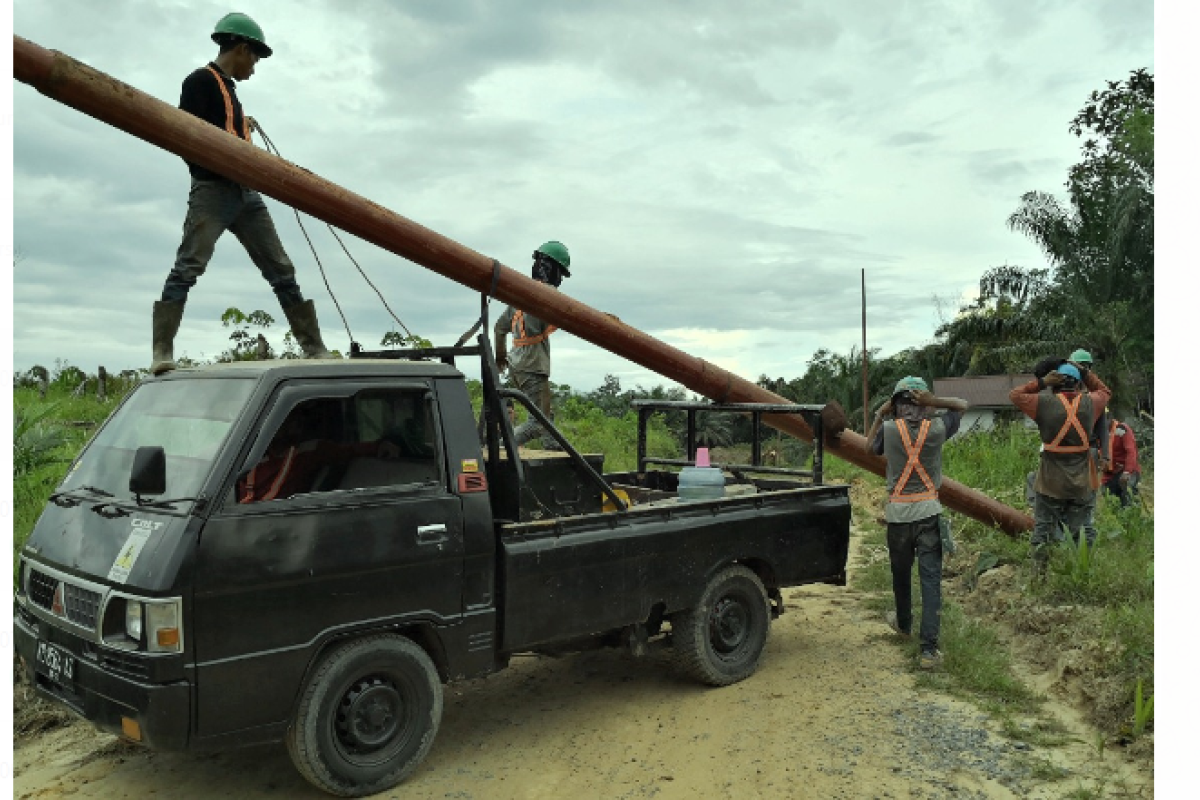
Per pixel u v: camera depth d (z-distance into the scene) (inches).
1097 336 986.7
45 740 208.4
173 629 147.9
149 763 190.9
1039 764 185.6
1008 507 330.6
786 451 1254.3
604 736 204.2
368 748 173.8
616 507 237.8
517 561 190.5
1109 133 1082.7
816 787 177.9
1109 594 252.8
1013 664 244.2
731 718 213.2
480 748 197.9
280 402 165.9
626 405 1273.4
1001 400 1037.2
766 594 245.9
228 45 223.3
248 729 156.6
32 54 171.2
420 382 185.5
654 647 230.1
